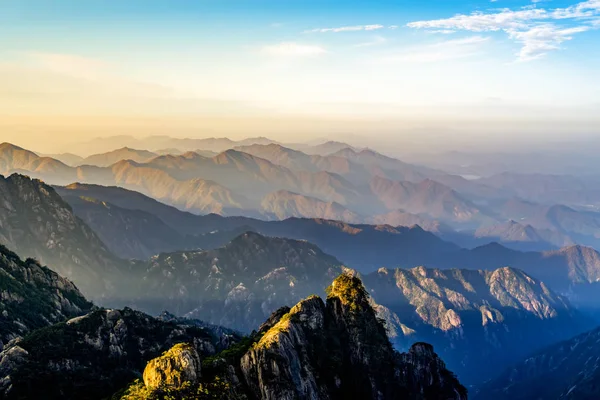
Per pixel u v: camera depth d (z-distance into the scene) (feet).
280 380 421.59
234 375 418.31
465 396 569.64
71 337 569.64
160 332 636.07
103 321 606.14
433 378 560.20
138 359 584.40
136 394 385.50
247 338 510.99
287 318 493.36
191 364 393.50
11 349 521.65
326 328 520.83
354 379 496.23
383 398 499.92
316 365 473.67
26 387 482.69
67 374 515.09
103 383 517.55
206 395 381.19
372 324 539.70
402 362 557.74
